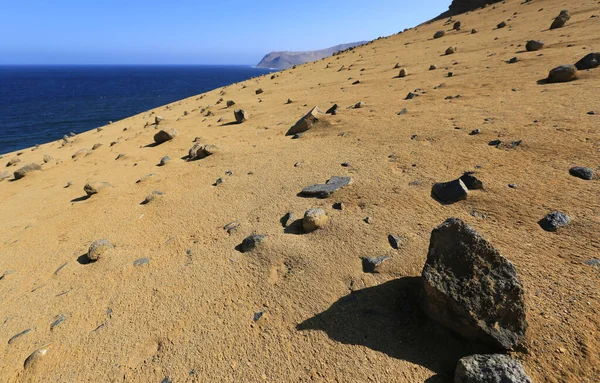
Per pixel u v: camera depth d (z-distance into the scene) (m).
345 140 7.41
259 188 5.83
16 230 6.64
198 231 4.90
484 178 4.42
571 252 2.96
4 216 7.73
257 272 3.78
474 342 2.50
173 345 3.12
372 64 22.44
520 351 2.34
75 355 3.23
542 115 6.20
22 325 3.78
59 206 7.55
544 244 3.13
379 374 2.49
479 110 7.43
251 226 4.66
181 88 111.00
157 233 5.12
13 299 4.29
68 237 5.72
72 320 3.68
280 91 19.31
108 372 3.00
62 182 9.73
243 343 2.99
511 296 2.38
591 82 7.83
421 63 18.08
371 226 4.00
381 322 2.86
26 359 3.30
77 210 6.94
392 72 17.28
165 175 7.83
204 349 3.01
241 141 9.51
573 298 2.55
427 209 4.09
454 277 2.53
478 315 2.40
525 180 4.18
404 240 3.63
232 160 7.77
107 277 4.29
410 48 26.58
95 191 7.57
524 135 5.42
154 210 5.95
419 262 3.31
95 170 10.20
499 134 5.70
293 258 3.82
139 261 4.44
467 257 2.54
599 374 2.09
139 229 5.38
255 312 3.28
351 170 5.66
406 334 2.72
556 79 8.60
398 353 2.60
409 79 14.09
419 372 2.44
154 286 3.92
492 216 3.68
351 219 4.23
